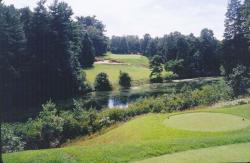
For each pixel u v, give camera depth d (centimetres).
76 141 2738
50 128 2730
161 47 13075
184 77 10575
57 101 6512
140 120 2773
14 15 6562
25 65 6525
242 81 4903
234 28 7275
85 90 7475
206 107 3631
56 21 7306
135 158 1630
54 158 1608
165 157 1606
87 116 3081
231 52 7312
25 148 2545
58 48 7069
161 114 3017
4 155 1638
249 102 3572
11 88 6059
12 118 4825
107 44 14275
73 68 7288
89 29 13225
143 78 9419
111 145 1828
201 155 1609
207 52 11288
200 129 2356
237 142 1867
